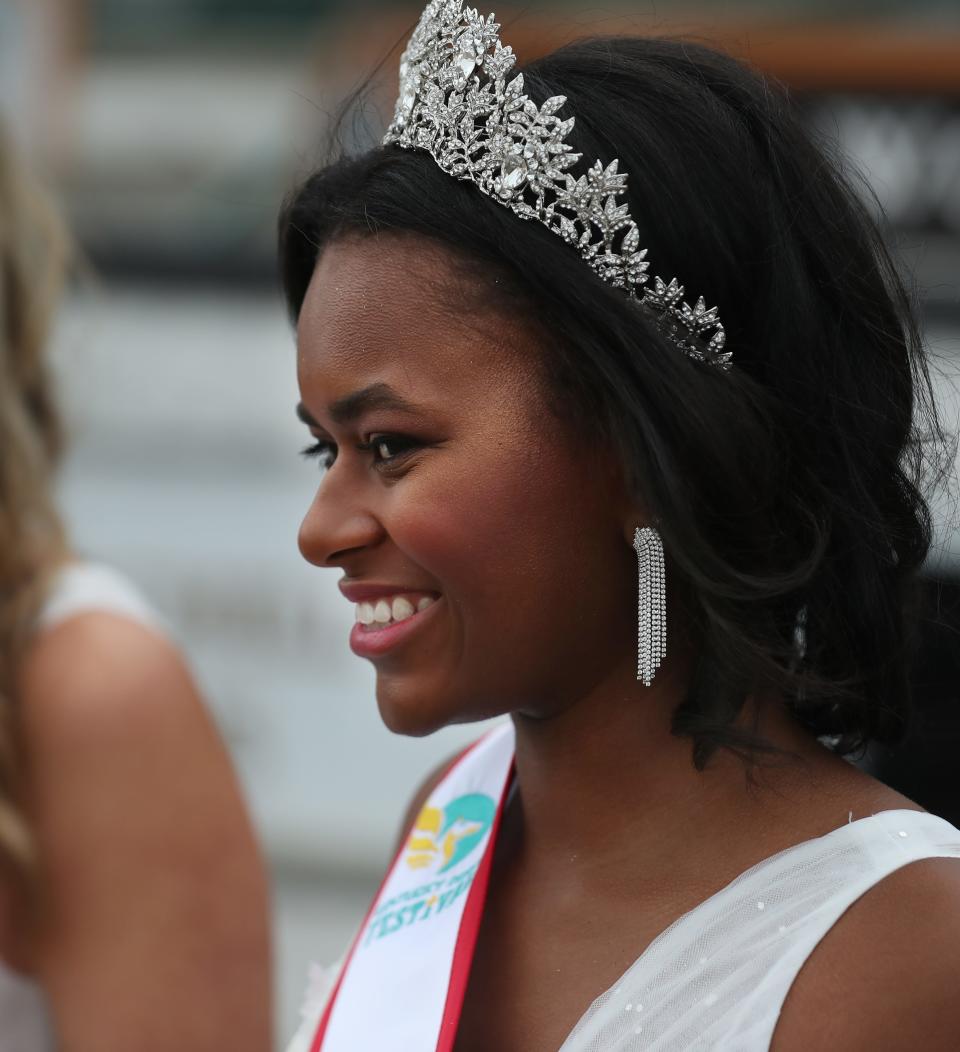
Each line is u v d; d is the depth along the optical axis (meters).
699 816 4.58
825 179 4.73
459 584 4.47
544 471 4.44
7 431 7.28
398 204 4.55
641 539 4.49
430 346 4.46
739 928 4.27
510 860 5.10
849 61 13.67
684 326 4.45
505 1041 4.62
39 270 7.78
